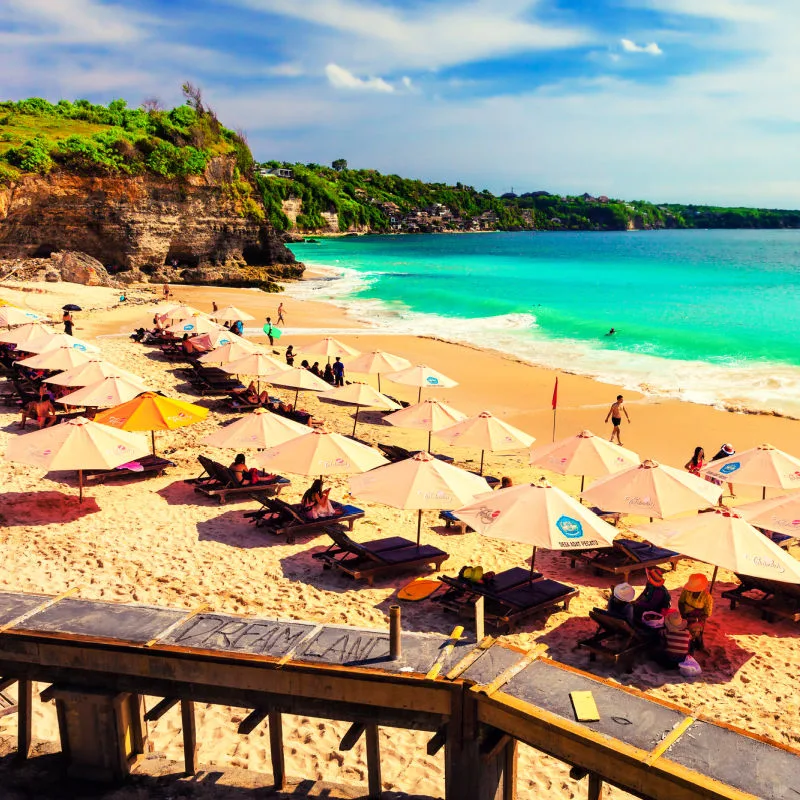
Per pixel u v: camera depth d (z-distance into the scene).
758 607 11.46
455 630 6.01
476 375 31.94
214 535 13.46
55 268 57.97
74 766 6.34
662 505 12.09
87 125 73.19
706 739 4.77
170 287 69.38
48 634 5.95
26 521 13.57
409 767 7.27
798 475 14.47
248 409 23.61
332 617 10.58
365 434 22.16
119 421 15.52
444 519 14.88
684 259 130.62
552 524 10.35
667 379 31.22
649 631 9.90
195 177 74.00
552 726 4.88
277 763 6.19
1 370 26.16
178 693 5.91
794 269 101.00
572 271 100.31
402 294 67.75
